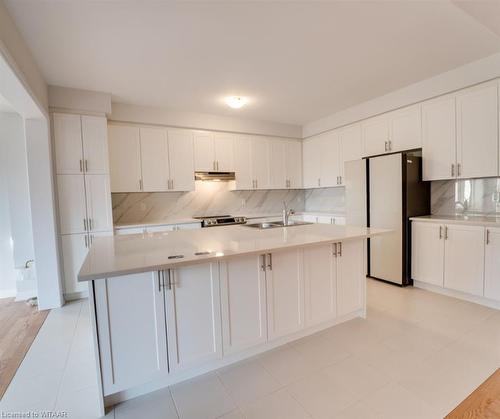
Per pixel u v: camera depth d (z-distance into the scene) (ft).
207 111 14.03
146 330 5.42
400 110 11.72
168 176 13.56
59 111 10.52
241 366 6.35
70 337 7.91
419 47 8.21
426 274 10.52
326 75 10.01
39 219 9.87
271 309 6.81
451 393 5.25
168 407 5.18
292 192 18.69
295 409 5.02
